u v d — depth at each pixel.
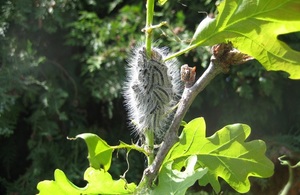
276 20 0.36
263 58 0.37
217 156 0.42
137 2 1.40
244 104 1.31
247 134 0.42
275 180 1.21
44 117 1.30
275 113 1.31
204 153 0.42
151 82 0.38
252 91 1.25
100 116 1.40
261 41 0.36
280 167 1.21
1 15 1.32
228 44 0.37
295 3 0.35
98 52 1.30
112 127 1.39
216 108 1.34
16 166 1.43
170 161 0.40
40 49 1.39
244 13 0.36
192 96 0.38
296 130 1.34
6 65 1.29
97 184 0.40
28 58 1.29
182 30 1.25
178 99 0.43
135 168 1.27
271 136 1.30
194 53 1.26
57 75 1.37
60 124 1.35
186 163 0.40
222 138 0.41
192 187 1.19
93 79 1.31
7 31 1.35
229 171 0.42
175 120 0.38
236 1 0.36
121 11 1.35
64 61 1.39
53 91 1.29
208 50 1.23
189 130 0.41
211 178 0.42
